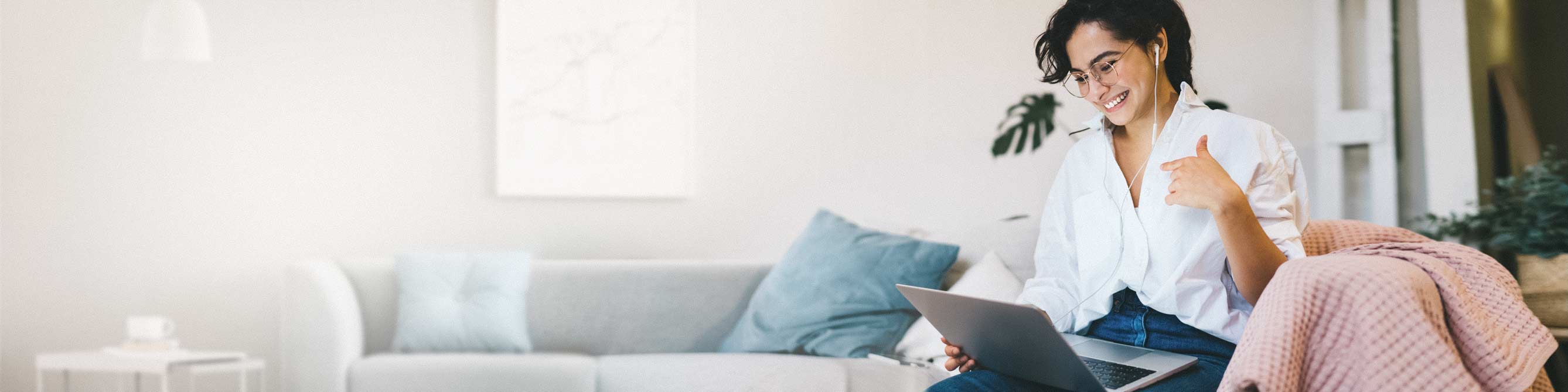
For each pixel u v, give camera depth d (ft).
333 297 8.59
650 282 9.48
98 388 10.43
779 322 8.42
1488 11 8.43
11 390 10.30
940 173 10.30
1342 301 3.67
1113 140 4.88
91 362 8.77
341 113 10.50
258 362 9.39
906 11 10.39
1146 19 4.49
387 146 10.50
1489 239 7.82
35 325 10.35
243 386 9.65
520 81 10.43
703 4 10.53
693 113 10.49
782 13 10.51
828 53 10.47
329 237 10.46
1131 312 4.68
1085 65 4.62
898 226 10.34
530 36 10.44
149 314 10.36
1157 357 4.33
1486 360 3.83
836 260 8.48
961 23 10.30
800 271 8.63
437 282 9.25
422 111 10.50
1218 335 4.36
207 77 10.44
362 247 10.46
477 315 9.09
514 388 8.11
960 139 10.27
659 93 10.48
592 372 8.09
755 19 10.52
